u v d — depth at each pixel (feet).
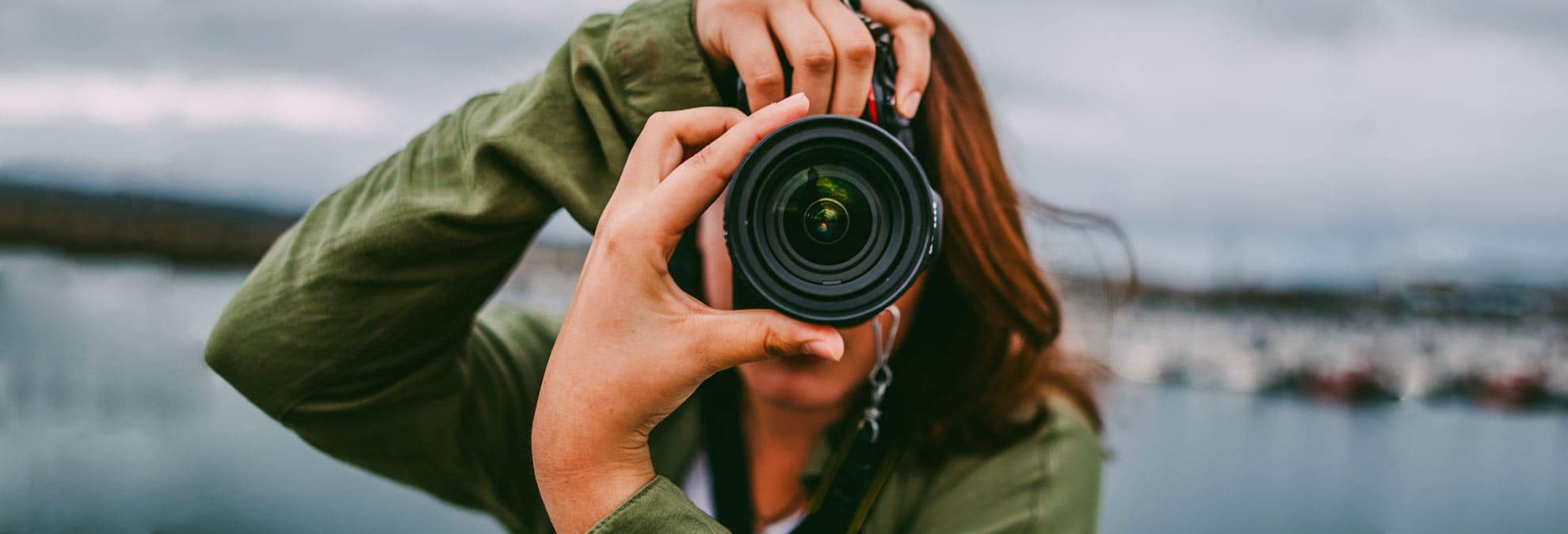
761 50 2.94
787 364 3.70
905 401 3.90
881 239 2.79
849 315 2.70
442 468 3.98
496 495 4.22
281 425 3.67
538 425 2.70
